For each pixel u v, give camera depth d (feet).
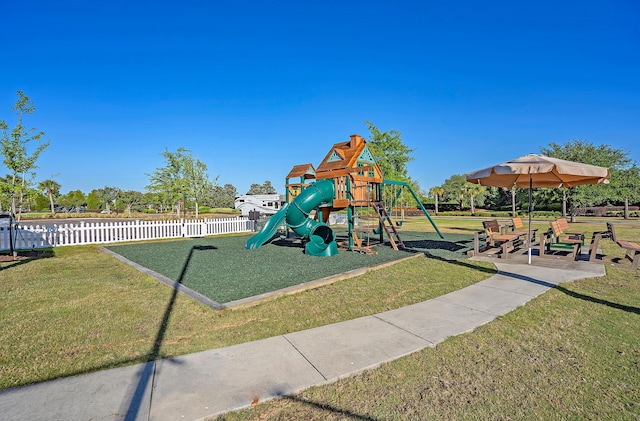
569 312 17.22
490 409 9.36
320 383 10.59
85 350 12.87
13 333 14.43
